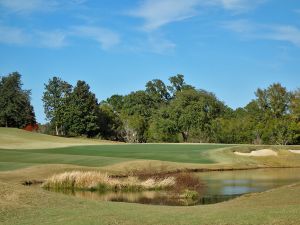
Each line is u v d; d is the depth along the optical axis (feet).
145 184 110.63
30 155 179.22
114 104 591.37
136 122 464.24
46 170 128.67
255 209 61.31
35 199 69.10
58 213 60.54
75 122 425.28
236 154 214.69
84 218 56.03
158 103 551.59
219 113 448.24
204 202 91.09
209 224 50.31
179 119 436.76
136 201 92.22
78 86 435.94
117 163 155.43
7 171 125.29
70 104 432.25
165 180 114.52
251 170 178.81
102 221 53.72
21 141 290.97
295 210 56.75
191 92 445.78
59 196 74.28
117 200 93.30
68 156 175.63
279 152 218.18
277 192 84.48
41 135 341.41
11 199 67.15
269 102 392.06
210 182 128.98
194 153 213.46
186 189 105.09
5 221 55.47
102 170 138.92
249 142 390.63
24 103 438.40
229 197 98.17
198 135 427.33
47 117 469.16
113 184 109.70
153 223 52.13
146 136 467.11
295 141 368.07
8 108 426.92
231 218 53.21
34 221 55.26
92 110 435.94
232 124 400.67
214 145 275.39
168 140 446.19
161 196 99.96
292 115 373.61
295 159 209.97
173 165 161.38
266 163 200.54
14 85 438.40
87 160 162.91
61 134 444.96
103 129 452.76
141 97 532.32
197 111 433.89
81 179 111.14
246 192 106.32
